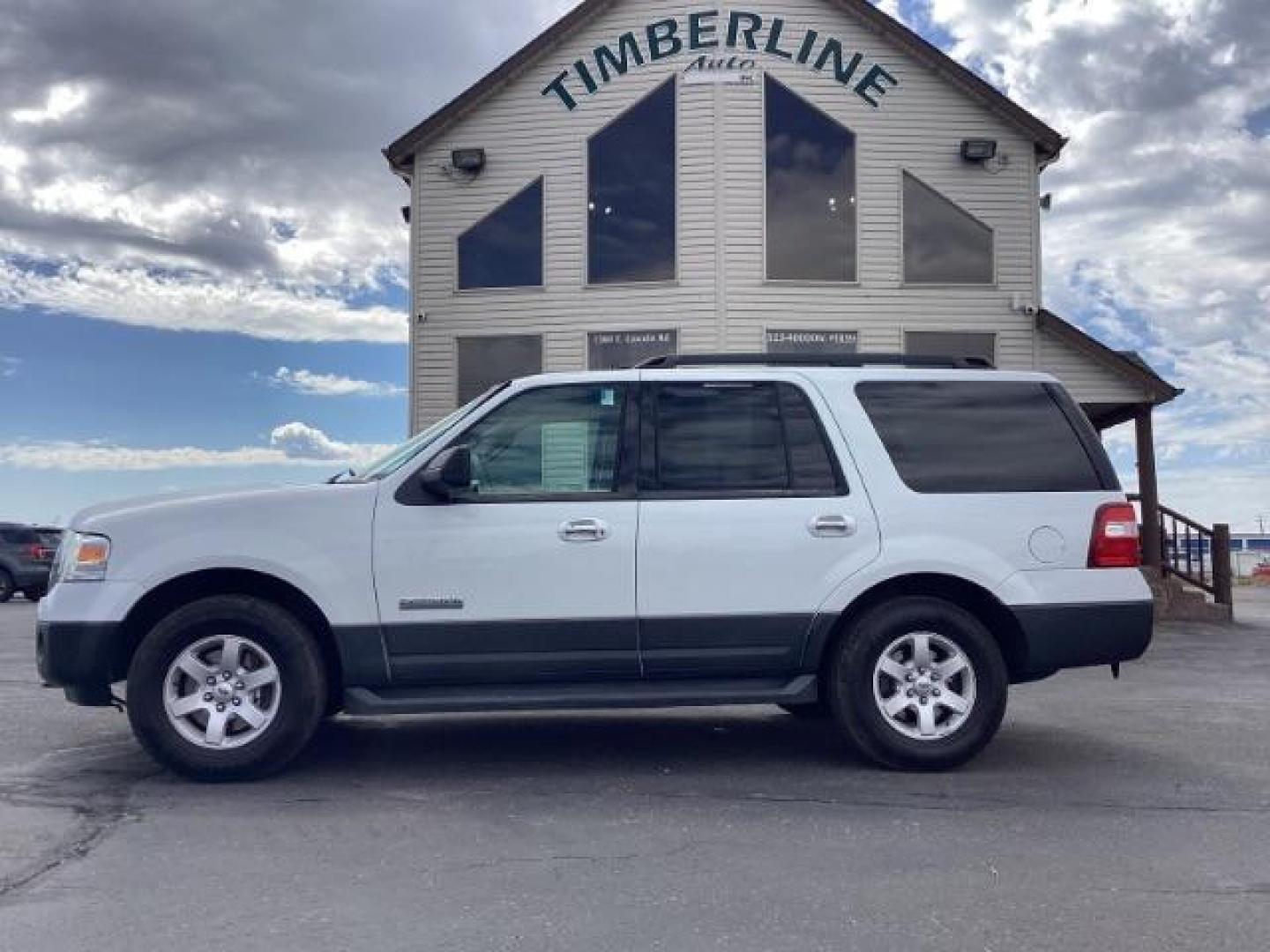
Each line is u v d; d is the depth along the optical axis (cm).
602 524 628
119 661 630
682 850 508
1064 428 671
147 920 425
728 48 1684
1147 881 468
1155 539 1755
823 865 488
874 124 1697
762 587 632
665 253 1691
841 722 640
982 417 666
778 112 1697
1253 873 477
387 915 430
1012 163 1709
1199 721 818
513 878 471
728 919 425
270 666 615
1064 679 1046
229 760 612
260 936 410
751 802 586
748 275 1669
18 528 2431
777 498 639
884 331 1684
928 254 1703
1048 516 652
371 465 675
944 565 637
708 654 631
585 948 400
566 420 648
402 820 554
